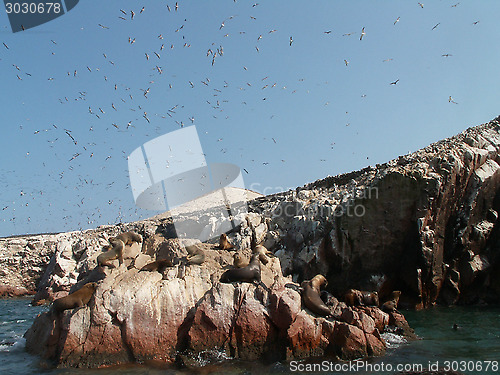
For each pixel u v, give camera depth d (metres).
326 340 11.02
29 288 36.06
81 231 39.41
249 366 10.18
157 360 10.48
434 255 19.73
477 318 16.67
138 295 10.98
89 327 10.48
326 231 21.48
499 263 20.67
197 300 11.55
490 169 21.55
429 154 22.36
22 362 10.60
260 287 11.59
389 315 14.35
